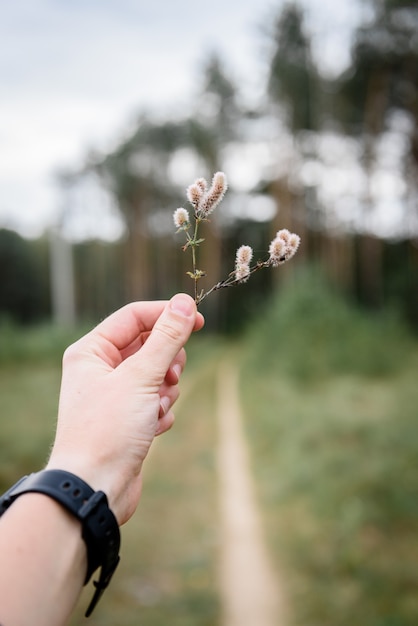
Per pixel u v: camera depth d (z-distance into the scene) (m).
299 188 26.70
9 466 7.63
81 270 46.88
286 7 23.62
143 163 36.00
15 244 44.56
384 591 4.38
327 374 14.16
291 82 24.22
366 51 22.72
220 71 31.45
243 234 36.72
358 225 28.73
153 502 6.94
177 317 1.10
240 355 27.64
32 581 0.76
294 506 6.43
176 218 1.23
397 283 27.59
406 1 21.12
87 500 0.85
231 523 6.21
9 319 23.22
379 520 5.44
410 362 15.50
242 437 10.31
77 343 1.24
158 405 1.04
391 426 8.15
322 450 7.74
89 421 0.98
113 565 0.89
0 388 14.13
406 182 25.75
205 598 4.57
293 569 5.00
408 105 23.41
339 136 25.84
